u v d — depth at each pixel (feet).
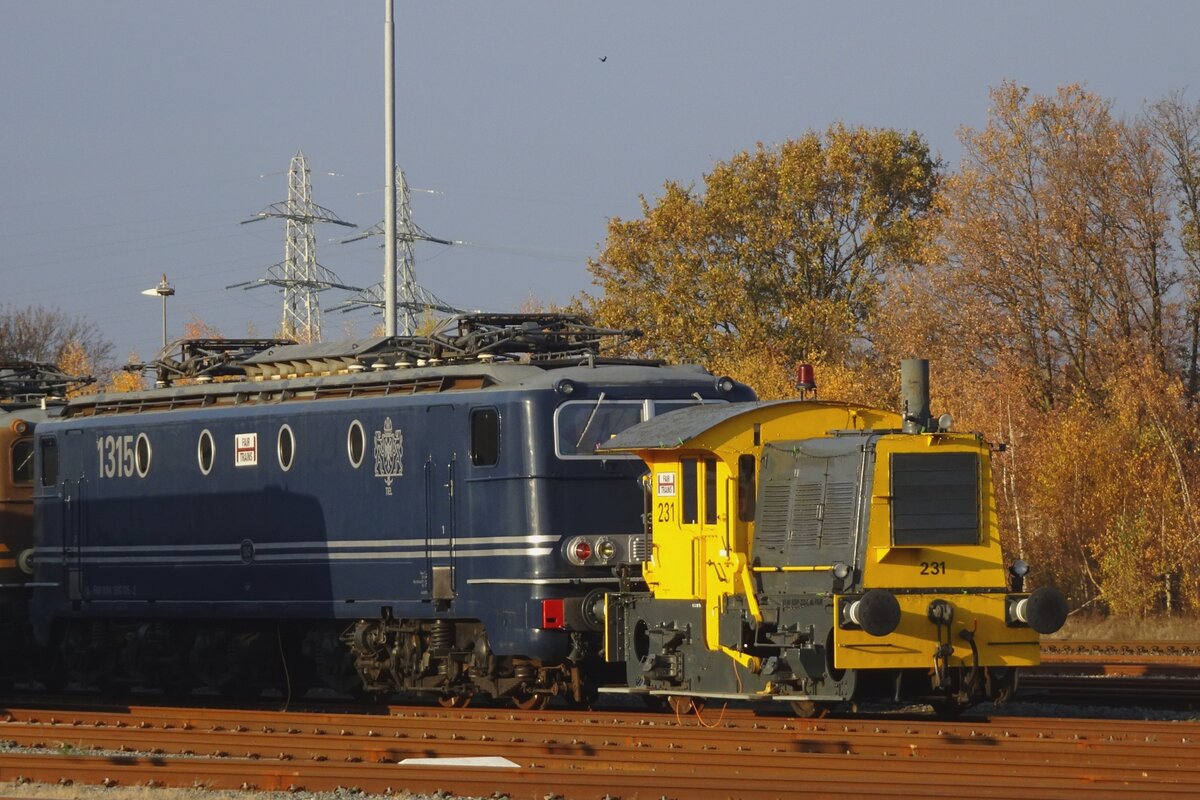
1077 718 233.35
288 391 286.46
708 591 224.74
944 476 213.05
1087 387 602.85
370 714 256.52
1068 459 521.24
